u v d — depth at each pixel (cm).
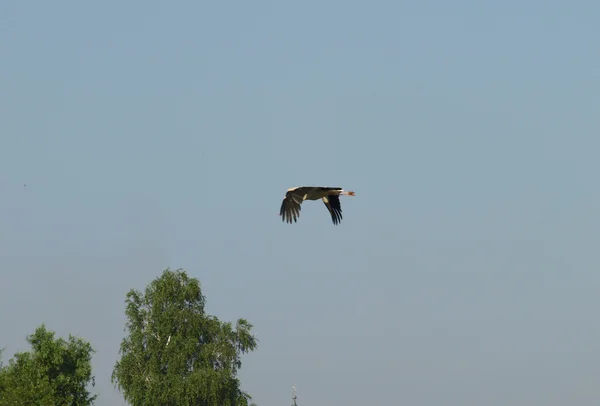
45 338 9938
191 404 11481
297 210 4894
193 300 12044
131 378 11669
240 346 11988
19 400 9194
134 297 12056
